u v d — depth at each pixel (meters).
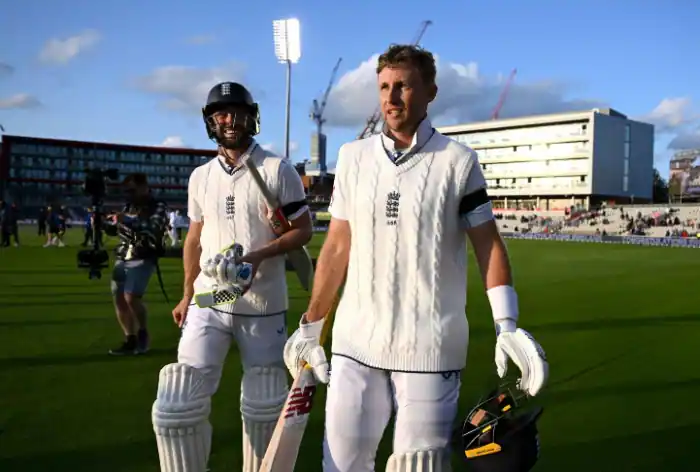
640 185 77.06
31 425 3.54
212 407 3.91
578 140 72.75
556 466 3.03
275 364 2.50
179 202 75.44
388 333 1.78
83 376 4.61
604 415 3.79
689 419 3.71
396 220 1.77
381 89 1.81
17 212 19.94
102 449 3.19
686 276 12.84
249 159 2.38
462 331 1.83
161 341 5.89
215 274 2.21
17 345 5.63
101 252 5.21
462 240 1.85
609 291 10.23
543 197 76.12
